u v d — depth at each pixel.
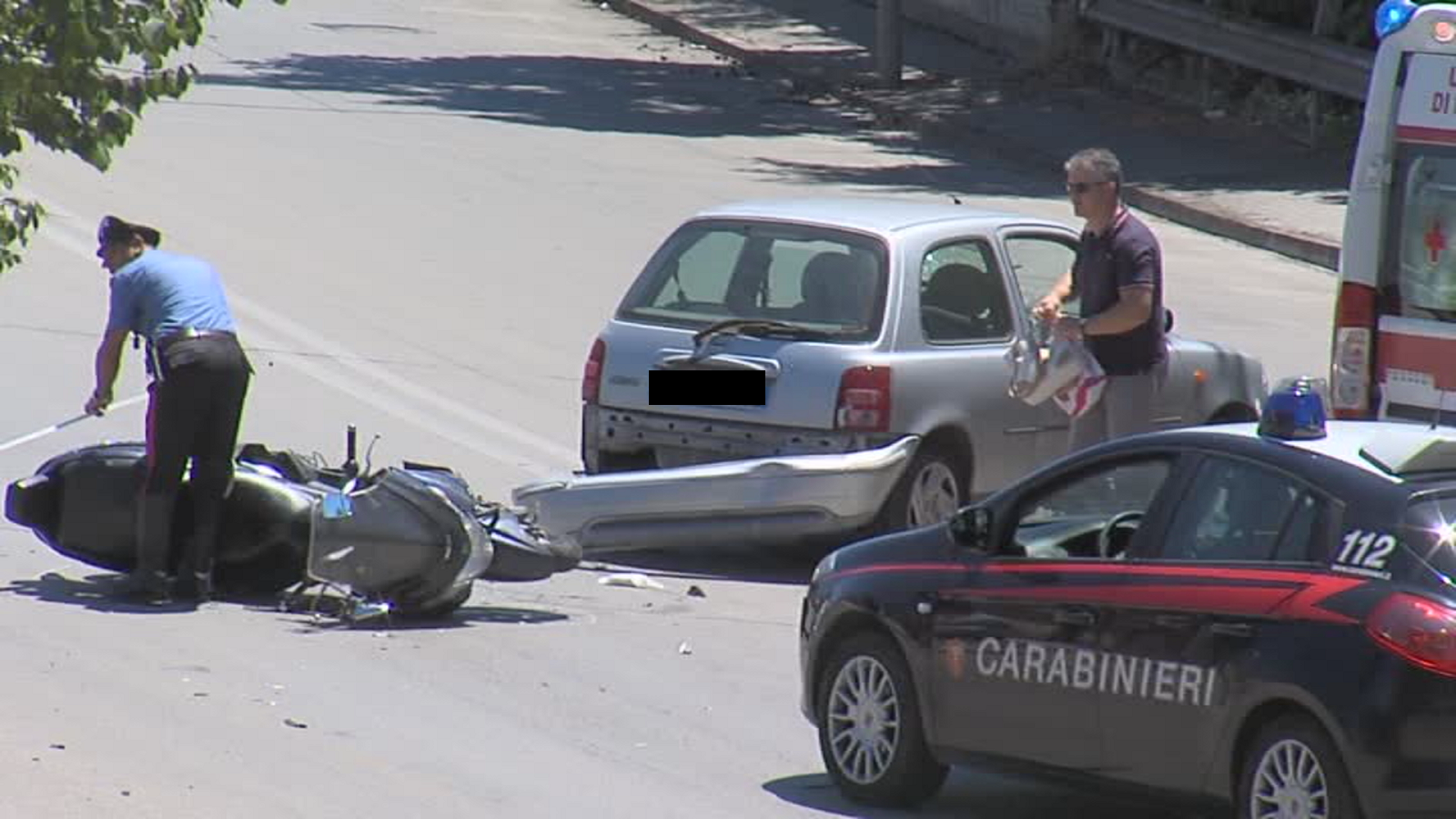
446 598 42.84
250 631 41.34
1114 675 29.31
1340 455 28.28
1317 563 27.58
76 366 64.25
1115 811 32.97
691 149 110.62
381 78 128.88
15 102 23.89
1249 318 79.50
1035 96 129.00
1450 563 26.64
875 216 49.56
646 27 162.25
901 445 46.91
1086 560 30.25
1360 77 110.31
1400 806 26.00
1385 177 46.38
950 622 31.55
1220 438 29.58
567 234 86.81
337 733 34.75
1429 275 45.88
